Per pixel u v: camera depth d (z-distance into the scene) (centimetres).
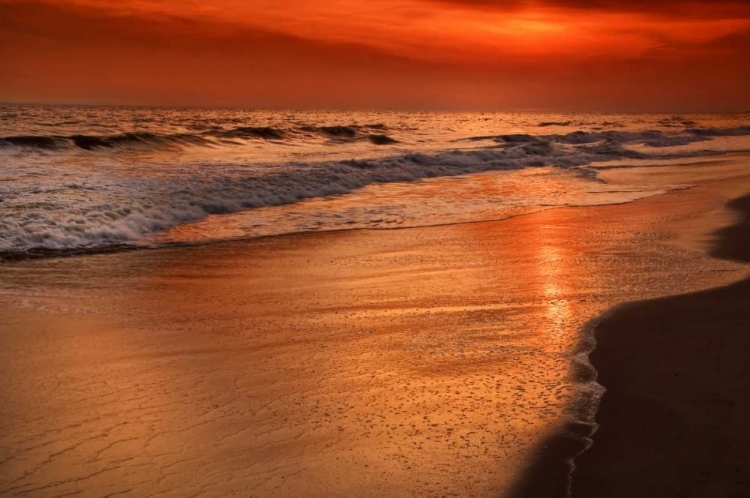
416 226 1187
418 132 4222
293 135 3158
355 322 650
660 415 443
